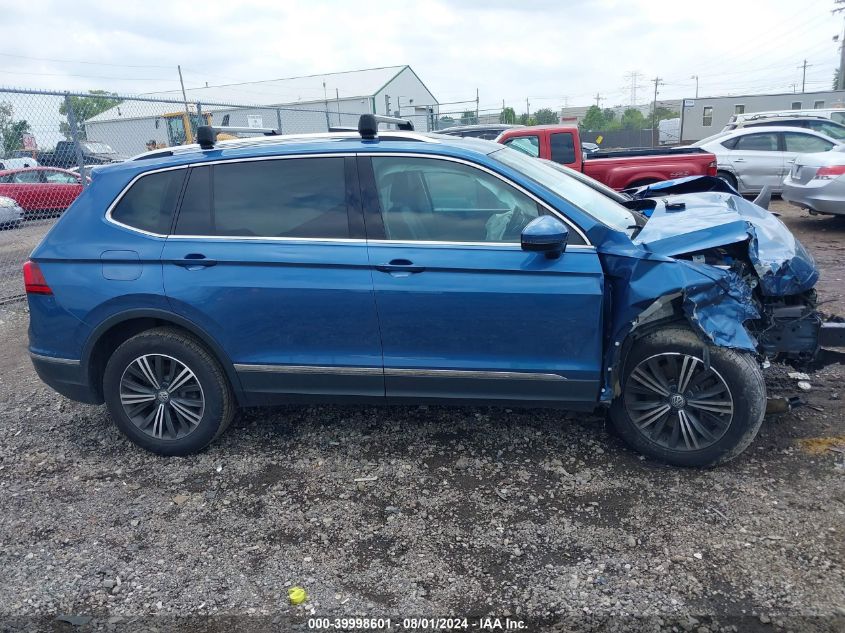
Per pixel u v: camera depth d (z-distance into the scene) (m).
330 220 3.64
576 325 3.43
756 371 3.34
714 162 9.97
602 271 3.39
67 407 4.88
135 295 3.74
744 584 2.73
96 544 3.24
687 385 3.46
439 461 3.81
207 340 3.76
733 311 3.29
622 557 2.94
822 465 3.53
